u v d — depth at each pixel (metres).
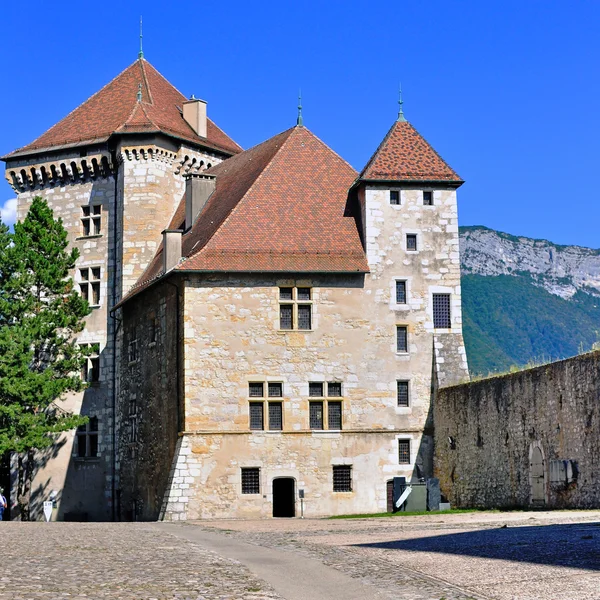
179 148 55.50
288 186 47.53
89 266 56.69
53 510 55.62
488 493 38.88
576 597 13.48
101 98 60.09
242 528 31.94
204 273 43.75
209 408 43.19
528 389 35.53
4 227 55.53
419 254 45.94
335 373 44.50
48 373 51.25
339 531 27.91
